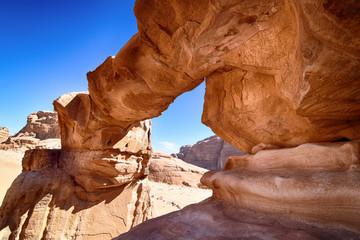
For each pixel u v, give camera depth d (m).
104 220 8.88
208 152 72.50
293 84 2.12
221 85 3.92
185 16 2.55
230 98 3.71
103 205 9.20
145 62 4.12
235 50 2.74
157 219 2.72
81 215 8.44
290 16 1.90
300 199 1.94
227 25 2.37
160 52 3.53
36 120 50.19
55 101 8.32
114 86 5.47
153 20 2.87
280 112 3.05
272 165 2.79
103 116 7.99
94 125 8.30
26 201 7.77
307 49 1.55
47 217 7.79
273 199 2.20
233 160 3.72
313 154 2.33
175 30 2.87
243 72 3.39
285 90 2.41
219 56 3.01
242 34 2.41
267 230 1.92
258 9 2.04
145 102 5.91
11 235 7.10
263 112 3.26
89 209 8.72
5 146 36.81
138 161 10.68
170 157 47.09
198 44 2.90
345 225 1.65
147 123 11.34
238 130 3.84
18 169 27.61
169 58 3.61
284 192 2.08
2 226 7.24
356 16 1.14
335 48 1.39
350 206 1.62
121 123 8.55
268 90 3.10
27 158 9.30
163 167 39.66
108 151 8.70
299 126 2.90
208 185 3.89
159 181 36.69
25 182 8.15
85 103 8.61
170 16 2.70
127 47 3.96
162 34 3.07
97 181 8.83
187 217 2.63
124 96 5.84
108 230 8.74
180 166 40.72
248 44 2.51
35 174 8.52
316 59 1.53
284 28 2.07
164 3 2.57
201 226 2.26
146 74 4.55
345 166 1.96
